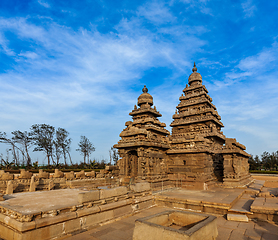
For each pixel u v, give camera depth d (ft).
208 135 99.60
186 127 115.65
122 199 42.50
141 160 68.08
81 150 242.37
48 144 215.31
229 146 77.41
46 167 165.68
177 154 77.25
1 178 64.23
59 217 29.73
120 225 35.19
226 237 30.55
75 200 37.88
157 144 71.92
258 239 29.71
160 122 102.94
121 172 75.05
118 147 74.28
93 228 33.45
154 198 52.95
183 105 122.11
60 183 77.41
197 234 21.48
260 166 244.01
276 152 277.64
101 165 199.11
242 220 38.04
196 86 122.52
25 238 25.58
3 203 34.94
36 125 213.25
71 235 30.09
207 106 117.60
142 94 108.68
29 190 66.69
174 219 29.25
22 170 69.31
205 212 45.27
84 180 78.33
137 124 98.22
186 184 71.67
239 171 80.94
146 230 23.04
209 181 74.33
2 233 28.99
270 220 37.58
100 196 37.73
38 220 27.50
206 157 74.28
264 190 68.59
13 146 201.16
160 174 73.92
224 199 48.44
